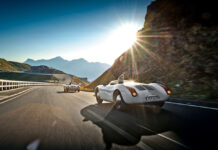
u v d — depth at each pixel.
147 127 2.96
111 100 5.29
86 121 3.51
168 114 4.00
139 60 16.72
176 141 2.25
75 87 15.09
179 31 13.85
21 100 7.75
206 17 12.09
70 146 2.16
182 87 8.29
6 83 14.15
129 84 4.82
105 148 2.07
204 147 2.02
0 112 4.70
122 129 2.88
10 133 2.76
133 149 2.01
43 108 5.31
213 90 6.66
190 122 3.20
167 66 11.74
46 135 2.63
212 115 3.67
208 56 9.12
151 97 4.22
